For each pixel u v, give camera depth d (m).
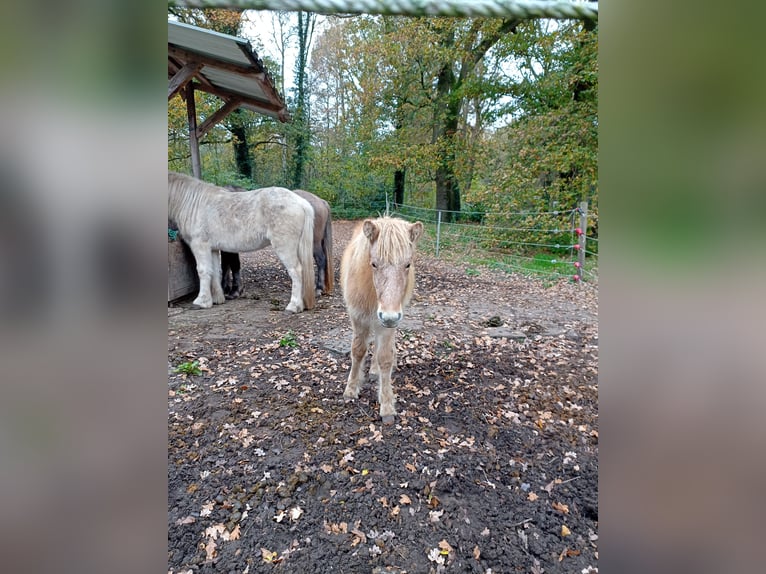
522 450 2.18
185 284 4.93
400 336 3.88
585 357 3.52
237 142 14.00
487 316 4.70
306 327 4.06
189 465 1.96
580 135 8.14
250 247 4.62
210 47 3.93
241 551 1.50
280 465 1.98
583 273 6.77
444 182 12.01
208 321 4.17
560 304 5.36
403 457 2.07
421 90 11.63
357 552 1.52
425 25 9.71
